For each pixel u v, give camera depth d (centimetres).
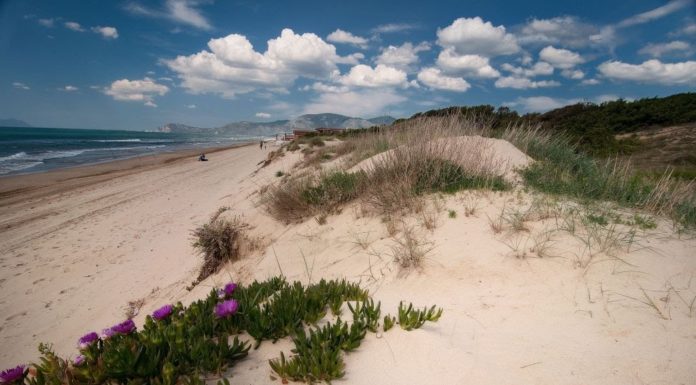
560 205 435
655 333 222
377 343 231
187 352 204
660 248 326
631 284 276
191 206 1331
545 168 602
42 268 805
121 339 216
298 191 636
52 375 190
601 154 1217
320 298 277
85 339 209
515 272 314
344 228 505
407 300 304
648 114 1593
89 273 762
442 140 614
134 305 569
